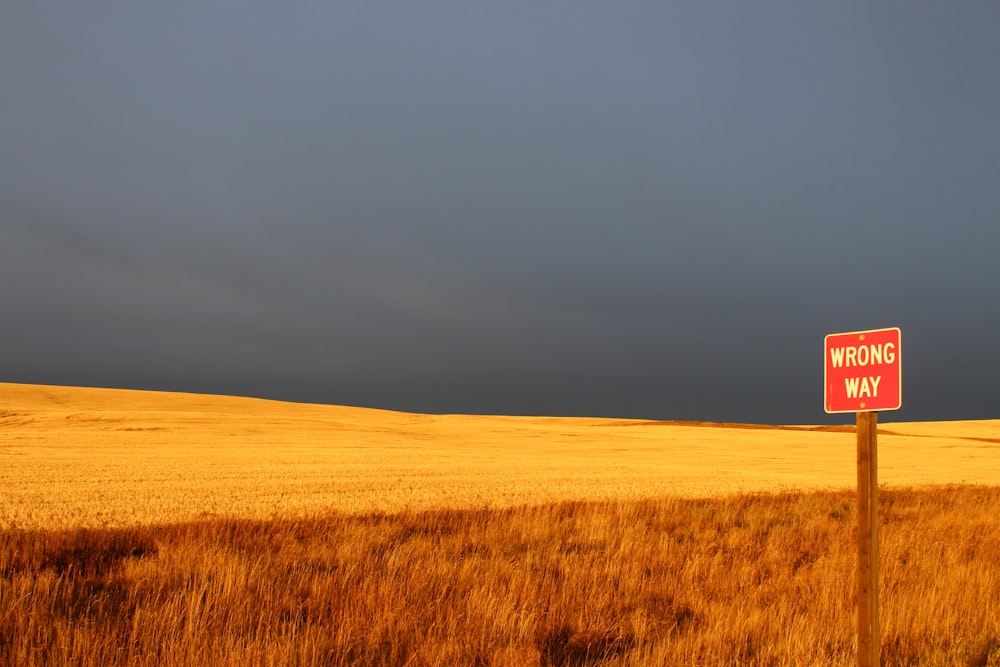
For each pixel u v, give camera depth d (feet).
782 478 98.78
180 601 22.93
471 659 19.22
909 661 19.52
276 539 38.32
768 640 20.65
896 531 43.06
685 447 190.39
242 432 186.60
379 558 33.40
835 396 16.46
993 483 95.30
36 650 18.58
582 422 328.08
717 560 31.86
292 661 18.24
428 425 265.54
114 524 47.75
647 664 18.78
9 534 38.88
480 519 48.19
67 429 177.06
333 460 115.96
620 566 30.73
